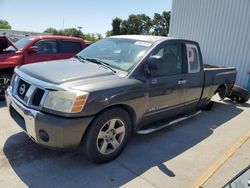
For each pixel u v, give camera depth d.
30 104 3.06
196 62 4.89
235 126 5.30
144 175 3.23
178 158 3.73
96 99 3.00
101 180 3.05
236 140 4.54
